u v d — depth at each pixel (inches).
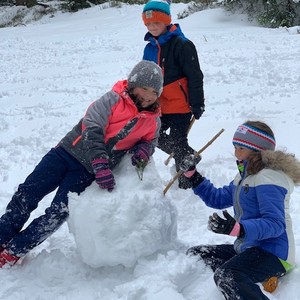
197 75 130.3
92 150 88.8
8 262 96.1
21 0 781.3
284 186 87.6
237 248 93.6
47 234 96.0
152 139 98.0
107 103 91.9
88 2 702.5
